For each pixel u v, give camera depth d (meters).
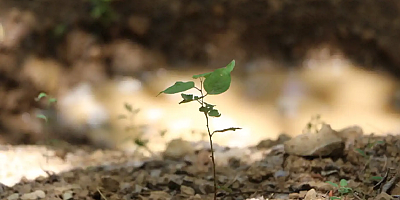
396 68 10.66
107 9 10.81
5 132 10.02
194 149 5.21
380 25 10.91
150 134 9.30
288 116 9.91
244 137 9.31
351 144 4.57
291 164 4.12
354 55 10.77
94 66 10.62
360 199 3.27
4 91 10.32
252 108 10.02
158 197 3.74
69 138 9.84
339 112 10.00
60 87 10.45
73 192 3.95
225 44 10.78
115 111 9.97
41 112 10.24
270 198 3.57
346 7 11.01
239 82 10.41
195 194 3.85
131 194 3.88
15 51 10.57
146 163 4.83
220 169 4.49
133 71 10.58
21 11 10.91
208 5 10.95
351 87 10.30
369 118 9.78
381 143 4.38
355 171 3.96
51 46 10.73
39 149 6.08
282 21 10.84
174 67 10.66
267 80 10.38
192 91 10.16
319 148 4.11
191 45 10.81
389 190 3.37
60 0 11.14
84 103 10.17
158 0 11.07
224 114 9.80
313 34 10.83
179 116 9.70
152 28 10.88
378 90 10.25
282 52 10.78
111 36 10.82
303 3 10.97
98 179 4.30
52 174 4.62
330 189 3.51
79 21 10.83
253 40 10.82
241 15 10.90
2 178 4.54
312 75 10.48
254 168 4.29
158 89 10.26
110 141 9.56
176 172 4.40
